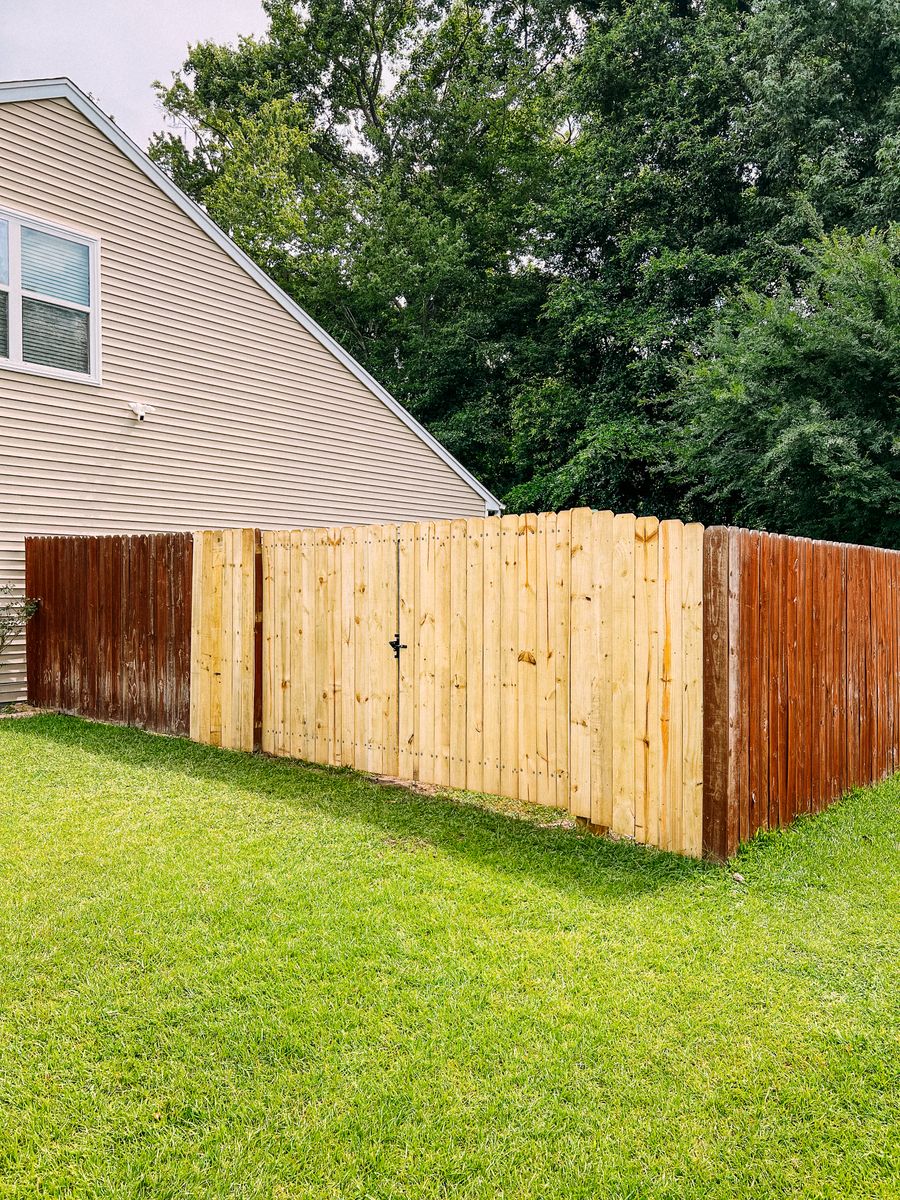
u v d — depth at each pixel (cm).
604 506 1572
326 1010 249
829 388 1091
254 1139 195
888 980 272
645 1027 243
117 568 697
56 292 816
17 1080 217
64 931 301
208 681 625
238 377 1012
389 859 379
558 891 343
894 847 410
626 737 402
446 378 2056
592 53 1650
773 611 422
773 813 423
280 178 2220
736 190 1567
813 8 1363
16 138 773
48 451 811
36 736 643
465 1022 244
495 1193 180
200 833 414
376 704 519
